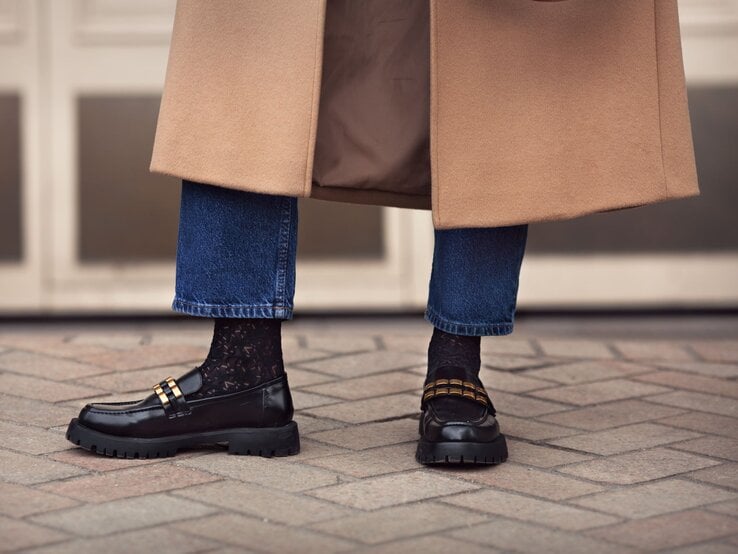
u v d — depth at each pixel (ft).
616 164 6.43
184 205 6.59
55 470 6.46
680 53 6.55
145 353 9.50
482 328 6.79
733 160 11.43
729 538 5.57
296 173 6.20
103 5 11.19
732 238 11.53
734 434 7.39
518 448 7.04
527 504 6.03
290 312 6.68
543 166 6.36
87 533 5.52
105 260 11.46
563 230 11.53
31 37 11.18
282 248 6.59
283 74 6.22
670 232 11.52
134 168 11.35
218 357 6.77
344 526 5.67
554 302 11.60
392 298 11.55
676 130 6.50
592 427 7.54
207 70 6.31
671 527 5.71
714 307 11.60
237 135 6.29
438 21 6.17
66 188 11.34
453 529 5.66
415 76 6.37
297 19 6.19
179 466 6.56
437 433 6.56
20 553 5.27
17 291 11.44
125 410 6.68
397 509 5.93
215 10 6.30
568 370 9.10
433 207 6.23
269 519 5.75
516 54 6.31
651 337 10.83
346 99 6.40
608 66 6.41
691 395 8.39
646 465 6.72
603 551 5.39
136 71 11.25
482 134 6.30
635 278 11.56
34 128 11.26
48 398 8.05
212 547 5.38
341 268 11.53
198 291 6.59
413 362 9.30
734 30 11.30
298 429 7.17
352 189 6.53
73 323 11.52
